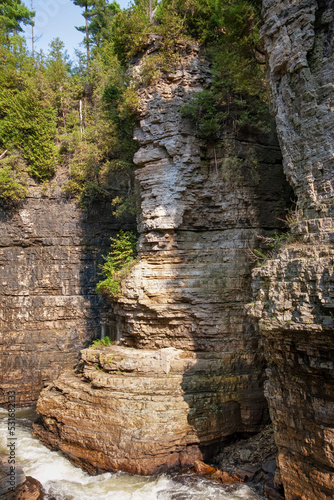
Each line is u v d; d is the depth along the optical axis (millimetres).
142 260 18469
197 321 16828
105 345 19000
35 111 26469
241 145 17922
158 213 17516
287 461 11062
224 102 17828
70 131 28156
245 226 17469
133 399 14578
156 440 13805
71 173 26484
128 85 19438
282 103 11852
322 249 9555
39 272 26391
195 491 12531
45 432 16938
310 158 10906
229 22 14430
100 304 26750
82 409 15156
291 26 11242
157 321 17500
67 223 26859
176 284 17156
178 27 17688
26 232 26297
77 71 30562
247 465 13648
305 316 9305
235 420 15281
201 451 14430
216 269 17078
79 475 14336
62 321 26094
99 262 27109
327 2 10656
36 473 14266
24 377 24453
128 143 22938
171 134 17516
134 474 13680
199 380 15227
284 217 18047
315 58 10898
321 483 9922
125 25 18469
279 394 11289
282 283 10086
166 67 17859
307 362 9945
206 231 18109
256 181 17781
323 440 9805
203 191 17891
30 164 26828
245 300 16828
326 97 10641
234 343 16531
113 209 27344
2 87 26688
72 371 18672
